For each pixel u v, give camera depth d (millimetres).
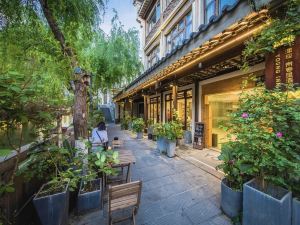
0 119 1735
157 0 12062
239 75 4875
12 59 2771
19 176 2420
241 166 2344
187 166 4785
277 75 2152
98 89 9320
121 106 20953
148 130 9664
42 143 2660
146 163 5113
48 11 2992
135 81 9180
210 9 6363
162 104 10625
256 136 2055
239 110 2379
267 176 2158
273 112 2045
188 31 8070
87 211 2797
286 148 1964
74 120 3244
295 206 1992
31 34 3148
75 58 3244
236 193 2498
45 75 2984
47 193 2422
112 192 2102
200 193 3328
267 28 2131
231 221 2527
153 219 2643
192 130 7383
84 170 2988
